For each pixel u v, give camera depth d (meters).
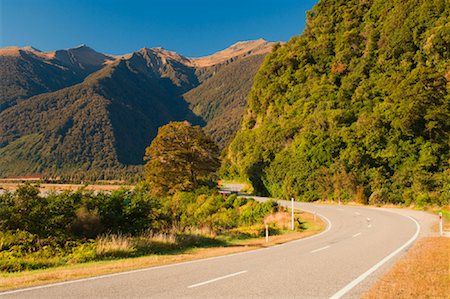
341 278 8.81
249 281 8.50
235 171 103.25
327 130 58.09
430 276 8.72
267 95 83.94
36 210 16.22
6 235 14.48
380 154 48.59
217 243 18.31
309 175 54.78
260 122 87.06
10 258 11.72
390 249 13.83
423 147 46.31
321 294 7.30
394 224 24.36
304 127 62.41
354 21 82.06
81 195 19.55
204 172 54.00
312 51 85.62
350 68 73.88
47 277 8.99
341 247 14.86
